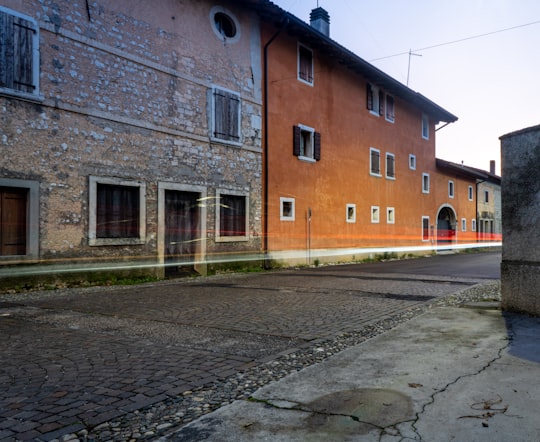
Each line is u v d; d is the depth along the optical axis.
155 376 3.83
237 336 5.31
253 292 9.29
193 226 13.66
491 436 2.53
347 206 20.67
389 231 24.22
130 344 4.93
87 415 3.03
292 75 17.58
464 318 5.79
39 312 7.02
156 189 12.43
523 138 5.79
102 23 11.34
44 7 10.18
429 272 13.91
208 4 14.26
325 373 3.72
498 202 42.56
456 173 33.28
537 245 5.66
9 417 3.01
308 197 18.25
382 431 2.64
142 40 12.27
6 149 9.41
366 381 3.50
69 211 10.47
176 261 13.08
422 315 6.11
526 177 5.75
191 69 13.59
